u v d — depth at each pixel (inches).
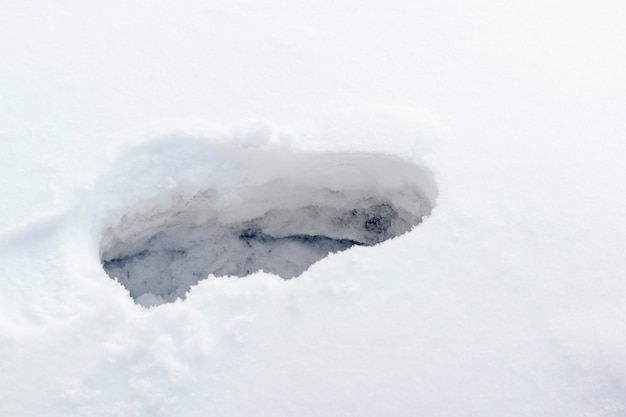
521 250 112.6
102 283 109.4
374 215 141.9
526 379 101.3
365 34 148.3
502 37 148.9
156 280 139.9
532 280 109.4
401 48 145.7
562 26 152.2
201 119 130.9
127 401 98.0
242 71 139.7
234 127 126.2
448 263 111.1
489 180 121.2
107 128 128.3
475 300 107.5
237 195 134.8
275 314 105.8
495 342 104.0
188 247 142.7
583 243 113.4
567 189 119.9
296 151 127.6
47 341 101.7
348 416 98.0
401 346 103.3
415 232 115.0
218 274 143.4
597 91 137.2
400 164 128.3
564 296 108.0
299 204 141.2
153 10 150.4
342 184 135.5
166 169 126.6
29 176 120.0
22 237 112.2
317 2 154.8
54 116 129.6
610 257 112.1
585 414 99.6
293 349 102.9
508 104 134.2
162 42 144.0
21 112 129.9
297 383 100.3
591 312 106.7
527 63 143.0
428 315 106.0
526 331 105.0
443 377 101.0
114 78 136.8
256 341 103.5
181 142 127.3
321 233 147.1
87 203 118.4
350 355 102.5
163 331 102.6
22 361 100.0
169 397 98.6
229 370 101.2
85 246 115.2
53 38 143.3
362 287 108.5
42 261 110.6
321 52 143.9
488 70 141.3
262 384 100.3
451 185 120.7
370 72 140.5
